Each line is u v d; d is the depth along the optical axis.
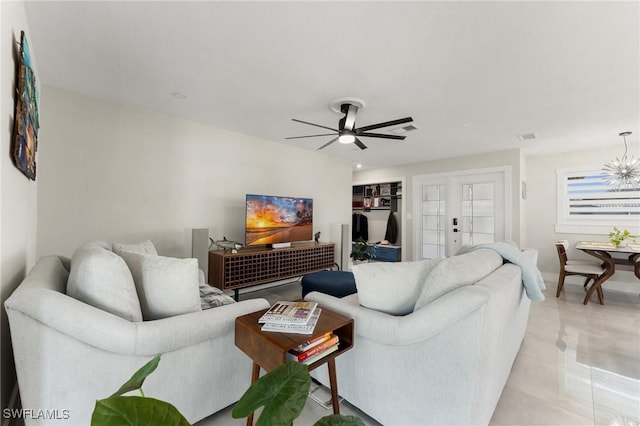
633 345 2.40
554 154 4.80
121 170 2.93
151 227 3.13
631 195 4.18
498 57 1.99
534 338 2.54
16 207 1.42
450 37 1.78
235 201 3.87
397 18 1.62
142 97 2.76
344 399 1.65
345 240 4.81
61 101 2.59
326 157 5.16
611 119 3.16
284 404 0.63
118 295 1.20
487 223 4.93
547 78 2.28
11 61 1.24
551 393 1.74
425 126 3.46
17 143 1.29
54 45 1.91
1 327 1.15
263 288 4.22
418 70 2.19
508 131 3.63
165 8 1.57
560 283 3.85
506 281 1.43
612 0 1.45
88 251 1.30
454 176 5.34
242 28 1.74
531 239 5.00
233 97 2.74
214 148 3.65
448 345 1.21
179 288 1.35
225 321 1.38
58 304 1.04
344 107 2.82
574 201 4.64
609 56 1.96
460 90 2.51
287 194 4.51
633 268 3.85
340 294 2.72
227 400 1.46
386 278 1.50
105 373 1.11
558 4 1.49
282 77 2.33
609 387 1.80
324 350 1.30
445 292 1.33
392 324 1.33
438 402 1.24
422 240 5.84
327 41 1.85
